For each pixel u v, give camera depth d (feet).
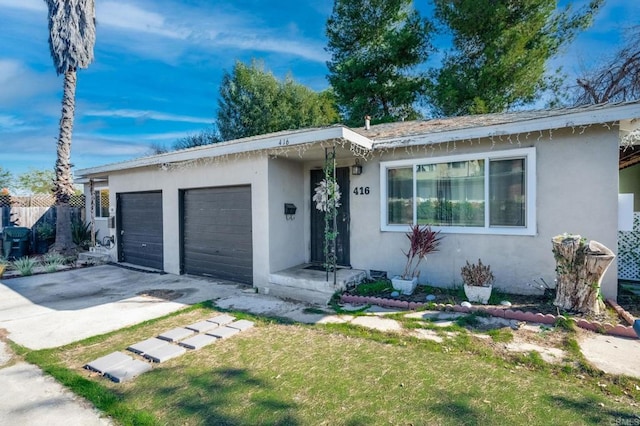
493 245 19.10
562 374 10.57
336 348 13.07
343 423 8.59
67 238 40.52
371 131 26.02
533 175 17.89
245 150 21.33
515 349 12.31
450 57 54.19
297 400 9.65
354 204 23.62
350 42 65.72
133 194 32.55
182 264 28.04
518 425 8.29
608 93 41.34
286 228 24.09
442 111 53.42
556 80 48.11
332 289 19.83
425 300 18.06
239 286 23.61
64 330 15.51
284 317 16.79
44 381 10.91
